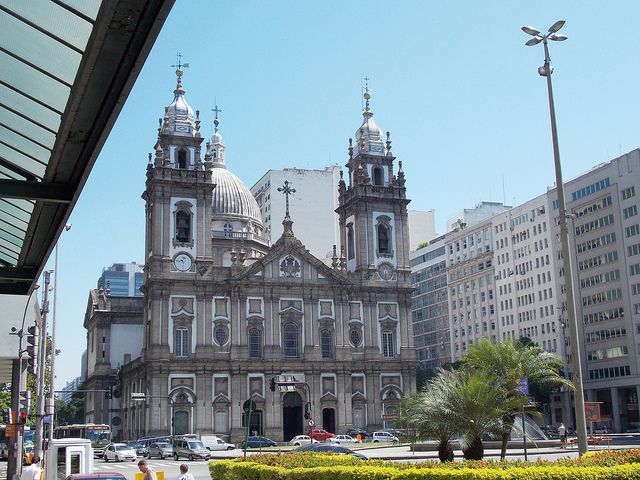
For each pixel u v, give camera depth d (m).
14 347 40.62
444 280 159.88
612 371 112.88
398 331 100.06
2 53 12.47
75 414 166.75
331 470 24.52
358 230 101.62
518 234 137.50
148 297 94.19
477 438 31.77
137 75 11.39
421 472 22.19
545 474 20.80
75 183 15.88
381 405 97.00
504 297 140.38
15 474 38.59
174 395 89.25
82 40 11.59
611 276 114.00
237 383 91.44
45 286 53.31
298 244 97.62
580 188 121.19
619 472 20.94
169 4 9.93
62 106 13.47
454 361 154.12
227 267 94.69
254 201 121.12
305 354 94.69
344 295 97.81
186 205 94.38
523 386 37.22
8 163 16.30
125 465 64.94
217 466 32.91
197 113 97.88
